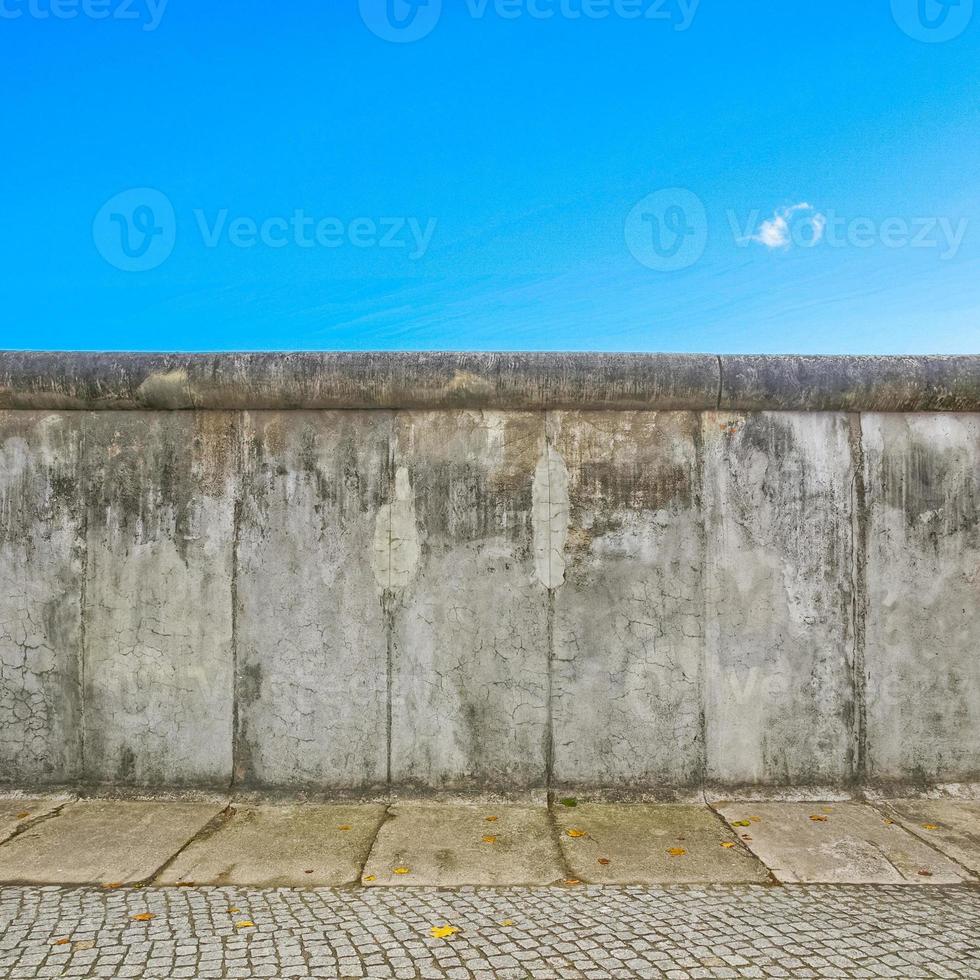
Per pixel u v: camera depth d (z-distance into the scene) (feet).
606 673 15.24
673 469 15.51
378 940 9.72
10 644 15.37
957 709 15.37
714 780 15.14
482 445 15.48
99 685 15.29
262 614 15.31
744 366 15.30
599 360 15.33
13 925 10.12
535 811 14.37
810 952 9.46
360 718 15.20
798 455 15.55
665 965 9.16
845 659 15.34
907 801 14.85
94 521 15.47
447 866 12.07
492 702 15.17
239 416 15.56
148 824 13.73
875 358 15.53
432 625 15.26
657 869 12.00
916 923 10.27
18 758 15.26
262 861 12.23
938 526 15.57
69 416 15.58
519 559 15.35
